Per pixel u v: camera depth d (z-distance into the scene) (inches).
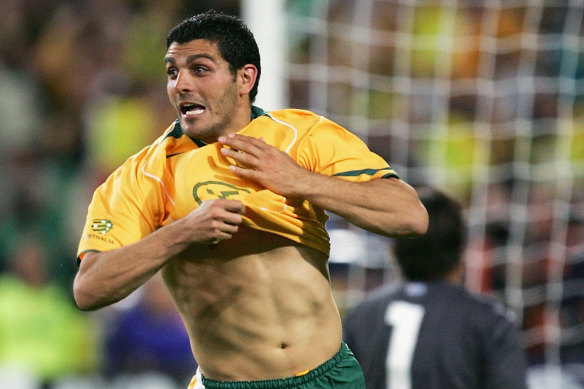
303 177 368.5
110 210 388.8
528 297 866.1
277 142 389.1
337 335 402.9
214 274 386.0
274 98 724.7
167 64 386.9
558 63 924.0
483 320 517.0
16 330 938.7
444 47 909.2
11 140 1232.2
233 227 356.8
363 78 884.0
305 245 389.7
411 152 896.9
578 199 912.3
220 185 377.4
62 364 949.8
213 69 382.0
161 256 361.4
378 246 799.1
